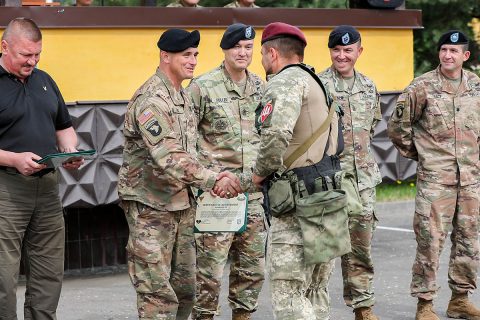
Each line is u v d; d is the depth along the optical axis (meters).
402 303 14.65
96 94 15.55
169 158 10.52
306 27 17.34
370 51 18.30
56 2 15.92
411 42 18.78
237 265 12.55
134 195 10.93
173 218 11.02
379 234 20.64
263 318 13.77
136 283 10.97
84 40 15.41
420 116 13.68
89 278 16.19
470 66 30.58
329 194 9.91
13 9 14.68
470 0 28.27
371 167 13.38
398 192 25.05
